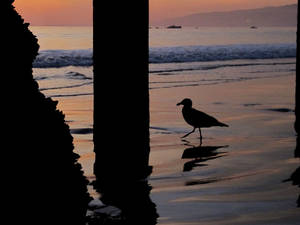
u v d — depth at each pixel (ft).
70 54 242.99
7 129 22.08
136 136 48.91
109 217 40.40
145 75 48.39
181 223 39.55
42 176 22.63
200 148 72.02
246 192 48.98
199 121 80.48
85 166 57.00
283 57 307.58
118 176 49.44
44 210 22.29
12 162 21.70
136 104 48.08
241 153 68.54
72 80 169.37
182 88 153.28
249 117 100.94
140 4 47.26
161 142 76.07
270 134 82.99
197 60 268.82
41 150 23.04
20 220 21.25
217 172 57.62
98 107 48.16
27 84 23.90
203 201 45.78
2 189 20.97
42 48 329.93
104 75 47.44
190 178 54.39
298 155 67.00
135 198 45.34
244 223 39.55
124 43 46.93
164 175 55.11
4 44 23.04
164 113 105.81
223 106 116.16
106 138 48.62
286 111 109.60
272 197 47.06
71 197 23.94
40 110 23.97
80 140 75.66
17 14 24.07
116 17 46.73
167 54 287.89
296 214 42.01
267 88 154.10
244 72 210.18
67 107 112.27
